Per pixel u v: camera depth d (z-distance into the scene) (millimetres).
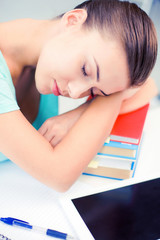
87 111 665
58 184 576
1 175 631
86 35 580
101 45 559
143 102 780
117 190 571
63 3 998
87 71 582
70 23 616
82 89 612
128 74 580
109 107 680
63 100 1035
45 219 524
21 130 553
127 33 550
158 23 944
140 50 556
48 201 570
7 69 673
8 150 559
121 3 586
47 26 667
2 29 720
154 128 864
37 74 674
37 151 561
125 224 493
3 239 464
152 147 770
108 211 518
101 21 570
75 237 486
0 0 1071
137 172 670
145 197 558
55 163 571
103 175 661
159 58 1044
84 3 636
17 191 589
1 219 501
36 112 951
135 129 663
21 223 498
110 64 560
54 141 653
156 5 915
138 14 581
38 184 617
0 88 560
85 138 606
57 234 483
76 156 585
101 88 613
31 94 882
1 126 546
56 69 624
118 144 631
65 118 692
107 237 466
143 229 486
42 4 1022
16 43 705
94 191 566
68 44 603
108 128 639
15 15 1080
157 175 625
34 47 688
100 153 643
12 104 562
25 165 567
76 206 526
